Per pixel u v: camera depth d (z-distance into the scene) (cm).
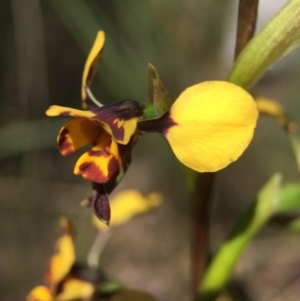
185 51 32
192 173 15
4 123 31
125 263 35
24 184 31
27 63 31
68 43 37
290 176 34
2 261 31
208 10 32
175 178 35
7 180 31
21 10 30
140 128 13
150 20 31
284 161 34
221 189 36
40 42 31
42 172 33
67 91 38
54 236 32
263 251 32
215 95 12
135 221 36
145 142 35
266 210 15
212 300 15
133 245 35
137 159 36
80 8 29
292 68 35
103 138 13
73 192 34
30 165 32
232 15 33
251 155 36
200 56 33
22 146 30
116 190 36
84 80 14
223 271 15
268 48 13
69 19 29
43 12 35
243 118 12
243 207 36
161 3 31
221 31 33
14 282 31
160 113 13
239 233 15
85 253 28
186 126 12
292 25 13
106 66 30
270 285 32
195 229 15
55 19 36
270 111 16
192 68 33
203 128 12
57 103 37
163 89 13
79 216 32
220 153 12
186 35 32
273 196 15
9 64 31
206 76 33
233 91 12
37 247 32
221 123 12
